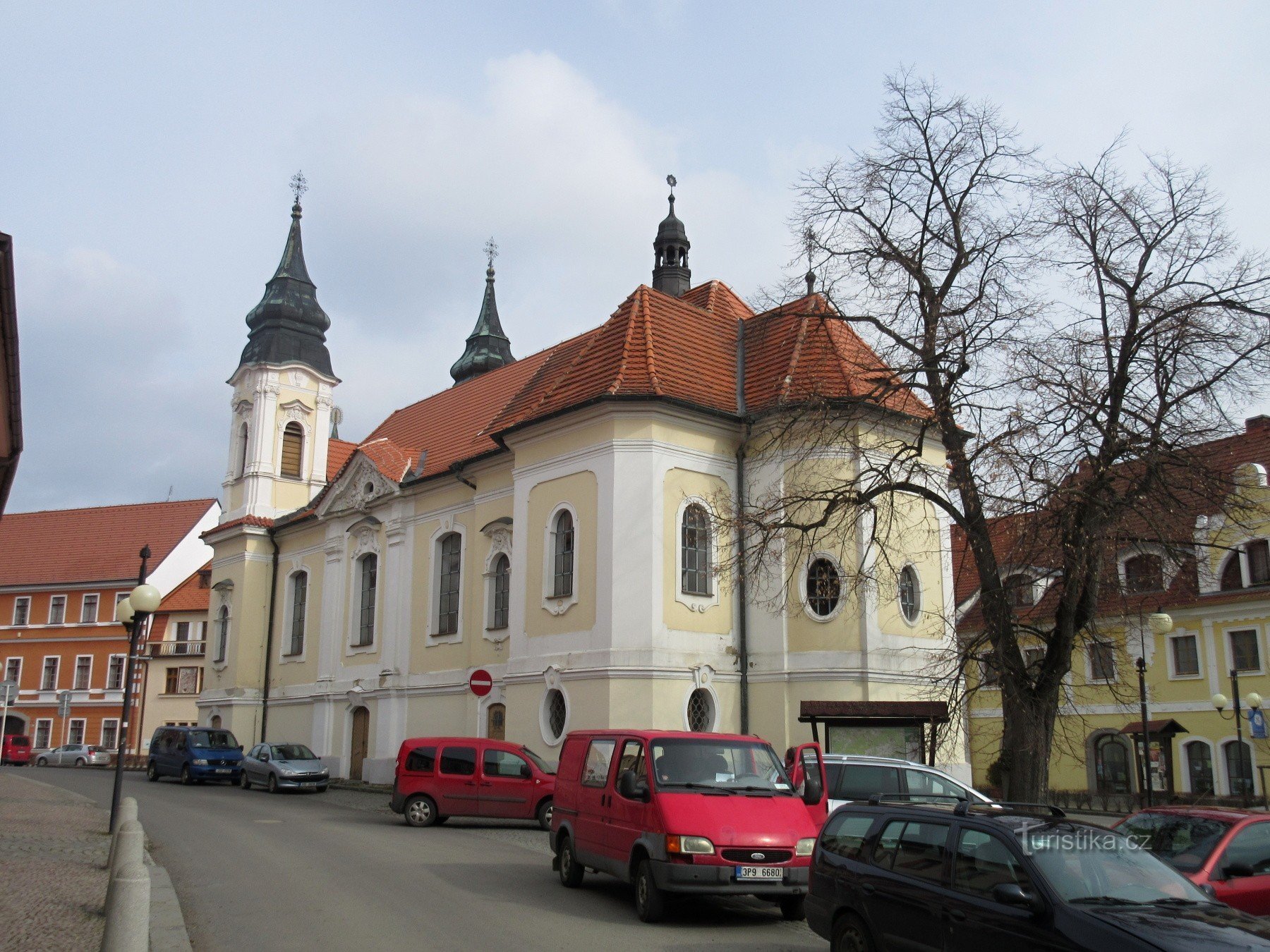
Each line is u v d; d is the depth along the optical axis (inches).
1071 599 710.5
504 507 1195.3
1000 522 733.9
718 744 536.4
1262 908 413.7
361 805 1105.4
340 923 452.4
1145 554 738.8
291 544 1683.1
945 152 796.6
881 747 780.0
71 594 2706.7
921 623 1037.8
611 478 992.2
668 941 434.6
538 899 526.0
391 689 1323.8
